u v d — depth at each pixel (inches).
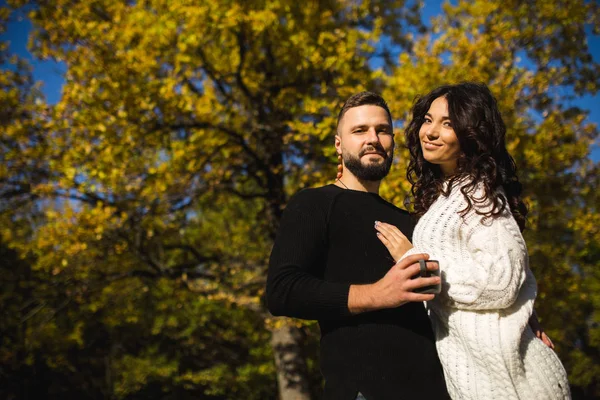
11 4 356.2
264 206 399.5
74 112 310.5
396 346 76.9
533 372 75.6
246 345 641.0
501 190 82.3
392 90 295.4
